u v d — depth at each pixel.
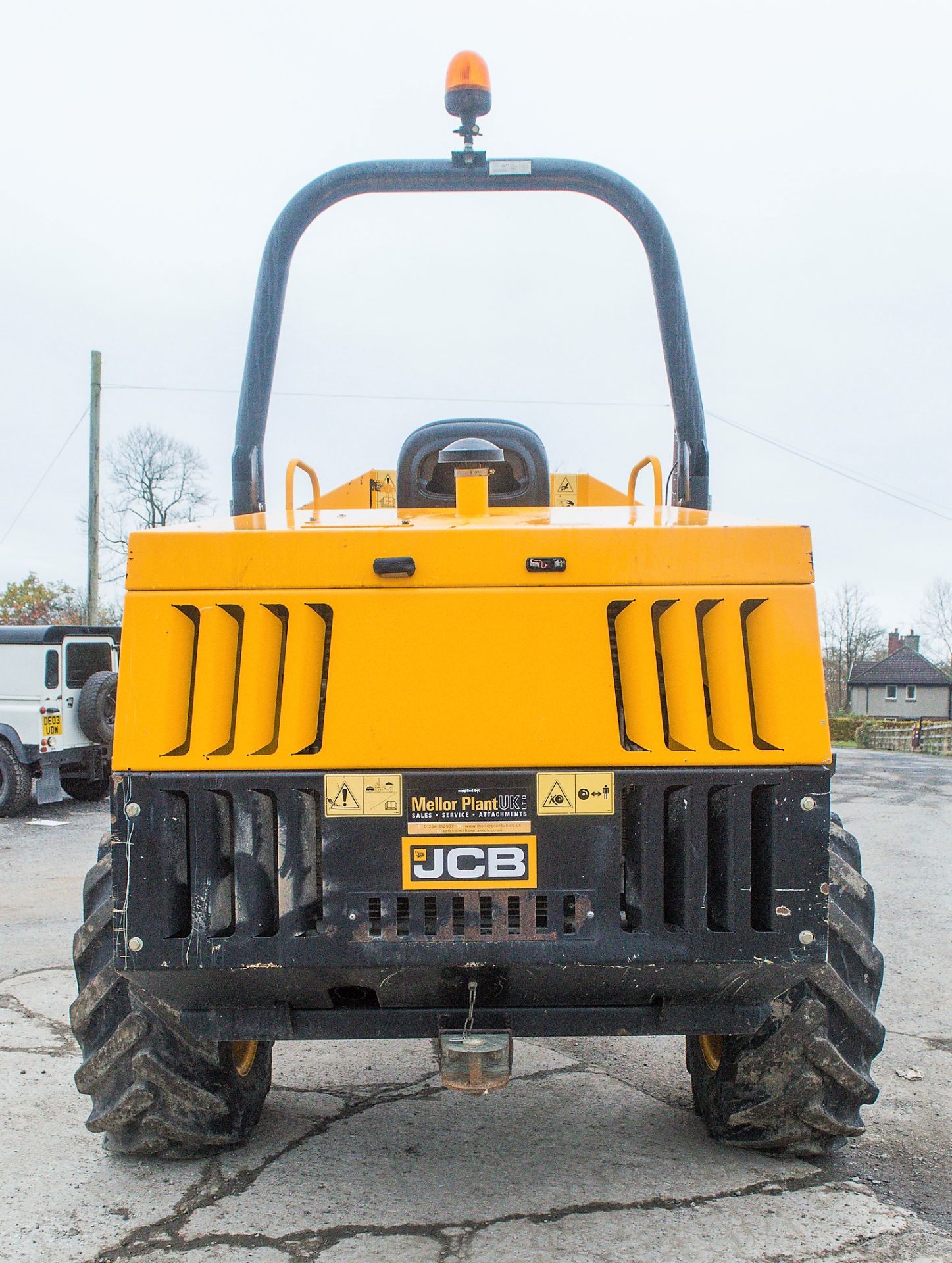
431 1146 3.21
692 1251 2.59
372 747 2.31
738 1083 2.96
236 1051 3.12
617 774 2.32
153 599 2.36
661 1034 2.54
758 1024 2.53
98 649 12.59
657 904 2.32
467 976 2.38
